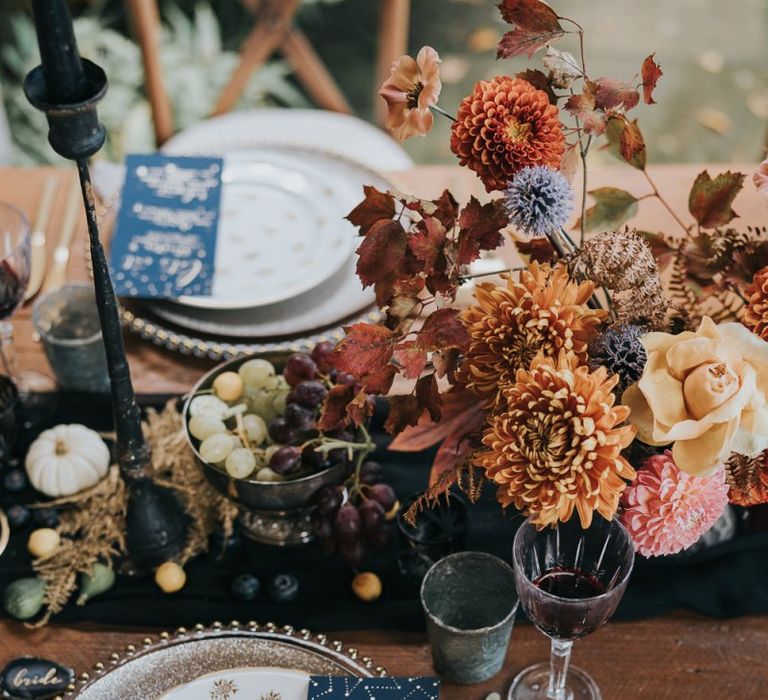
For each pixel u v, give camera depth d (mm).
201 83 2611
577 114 708
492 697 853
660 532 721
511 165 692
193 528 967
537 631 907
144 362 1119
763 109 2758
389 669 877
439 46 2879
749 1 3051
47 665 871
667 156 2654
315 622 903
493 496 957
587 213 812
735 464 711
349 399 787
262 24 1679
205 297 1134
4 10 2521
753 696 859
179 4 2777
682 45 2928
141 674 849
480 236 716
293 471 885
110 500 983
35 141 2537
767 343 630
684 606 915
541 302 665
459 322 714
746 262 802
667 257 830
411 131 718
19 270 1015
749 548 944
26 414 1067
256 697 836
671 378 632
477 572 854
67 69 666
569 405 620
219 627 883
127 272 1148
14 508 979
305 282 1146
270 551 962
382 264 725
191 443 924
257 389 966
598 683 869
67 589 915
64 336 1089
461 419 809
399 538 926
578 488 623
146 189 1229
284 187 1266
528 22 711
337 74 2854
